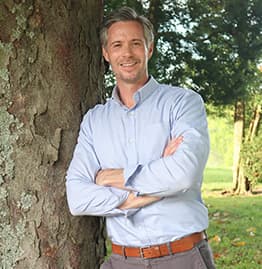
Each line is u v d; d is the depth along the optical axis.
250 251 5.04
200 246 1.79
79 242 2.05
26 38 1.94
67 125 2.02
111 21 1.90
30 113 1.94
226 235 5.80
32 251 1.95
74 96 2.04
